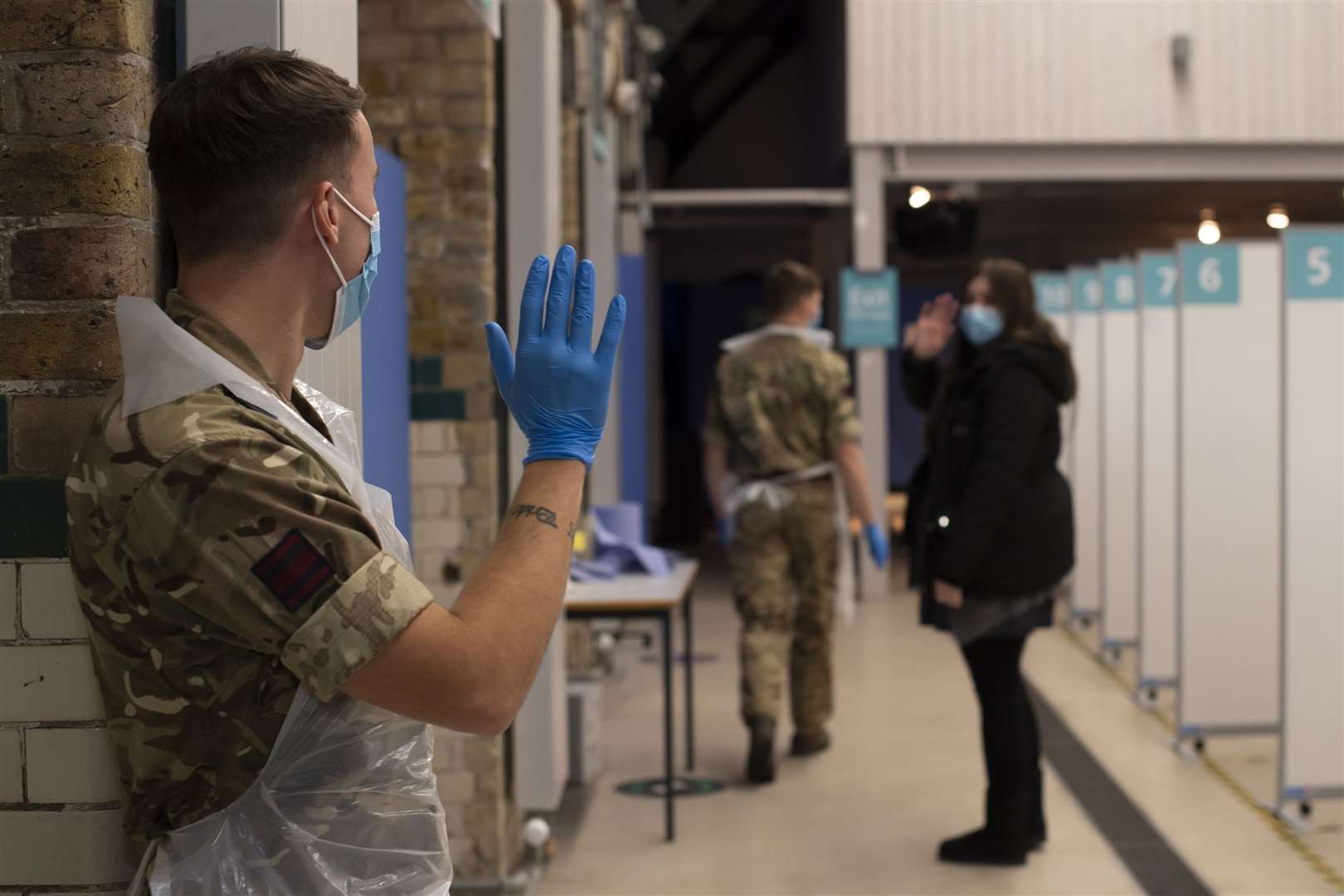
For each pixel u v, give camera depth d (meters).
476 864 3.37
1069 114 8.28
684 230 14.30
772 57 13.04
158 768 1.06
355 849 1.10
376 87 3.27
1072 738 5.05
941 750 4.86
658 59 10.73
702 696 5.82
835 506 4.58
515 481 3.45
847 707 5.58
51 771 1.32
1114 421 6.42
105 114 1.28
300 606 0.98
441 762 3.35
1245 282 4.75
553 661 3.56
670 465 12.05
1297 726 3.95
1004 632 3.44
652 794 4.36
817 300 4.61
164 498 0.98
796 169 13.28
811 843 3.84
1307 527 3.96
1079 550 7.29
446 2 3.24
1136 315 6.41
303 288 1.12
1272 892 3.40
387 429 2.29
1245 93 8.27
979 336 3.49
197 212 1.09
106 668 1.06
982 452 3.35
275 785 1.08
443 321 3.29
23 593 1.31
